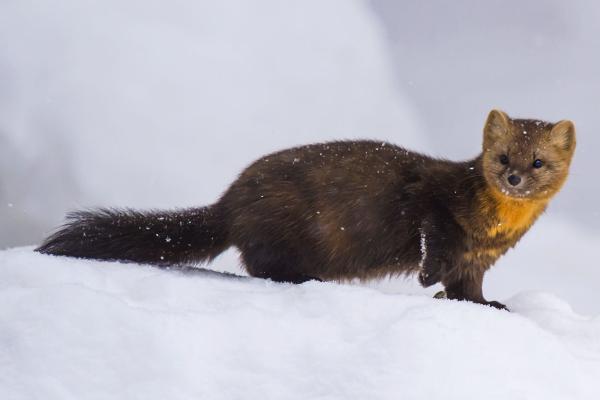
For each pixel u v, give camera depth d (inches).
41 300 549.6
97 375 519.5
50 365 520.7
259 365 535.8
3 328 537.0
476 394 521.7
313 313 586.9
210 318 554.3
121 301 553.0
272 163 754.2
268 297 611.8
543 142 735.7
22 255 636.7
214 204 766.5
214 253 768.3
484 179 737.0
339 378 528.7
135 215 754.2
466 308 586.2
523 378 538.6
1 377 514.0
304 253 749.3
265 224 741.3
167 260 754.8
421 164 767.7
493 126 747.4
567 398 533.6
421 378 525.3
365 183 749.3
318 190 742.5
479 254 751.7
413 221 749.9
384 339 547.5
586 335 653.9
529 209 743.1
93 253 737.6
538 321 682.8
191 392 518.0
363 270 764.6
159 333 536.1
